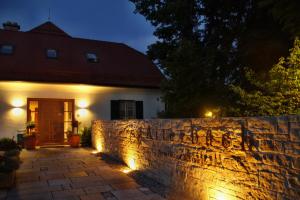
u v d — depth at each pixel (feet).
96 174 24.88
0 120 41.32
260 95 23.52
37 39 53.83
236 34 29.19
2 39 50.24
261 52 27.14
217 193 14.65
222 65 30.55
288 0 19.06
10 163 22.20
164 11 31.55
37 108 44.70
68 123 46.55
